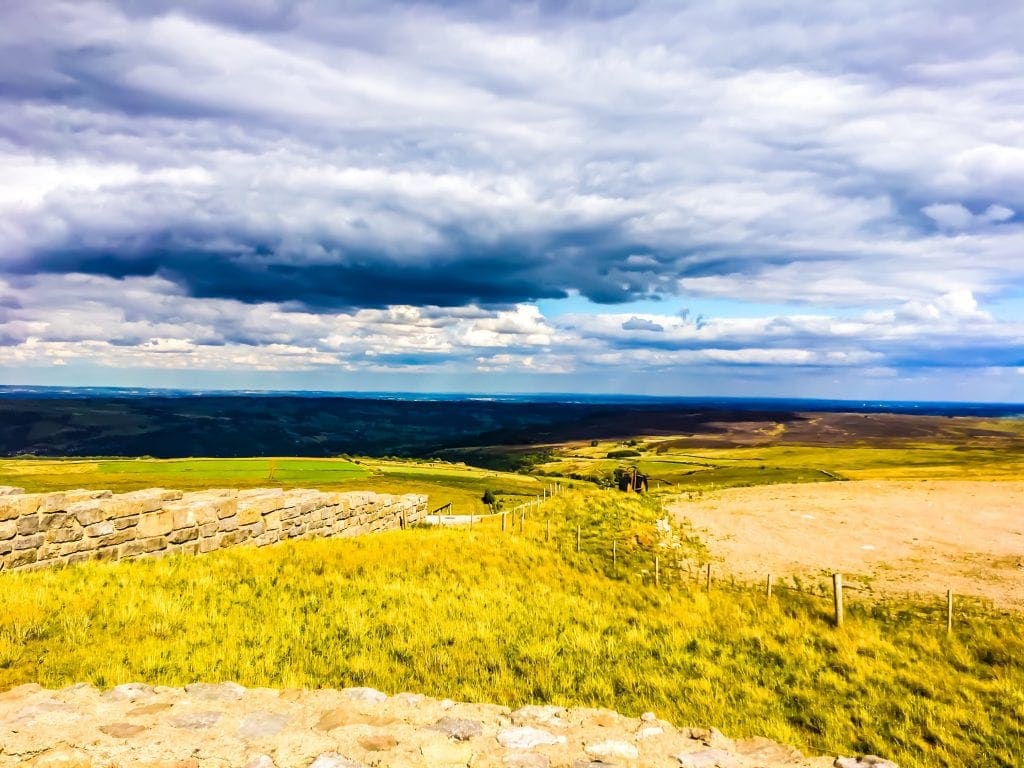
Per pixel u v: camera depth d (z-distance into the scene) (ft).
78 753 18.51
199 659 31.19
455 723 22.97
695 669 38.17
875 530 98.73
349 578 54.54
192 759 18.76
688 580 72.33
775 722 30.35
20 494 53.11
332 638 36.96
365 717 22.95
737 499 133.08
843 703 35.19
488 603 49.57
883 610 60.75
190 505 61.41
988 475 322.55
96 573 45.80
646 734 23.31
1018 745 30.96
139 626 35.63
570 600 53.88
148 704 23.25
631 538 88.84
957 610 60.70
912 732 32.01
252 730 21.22
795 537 94.38
